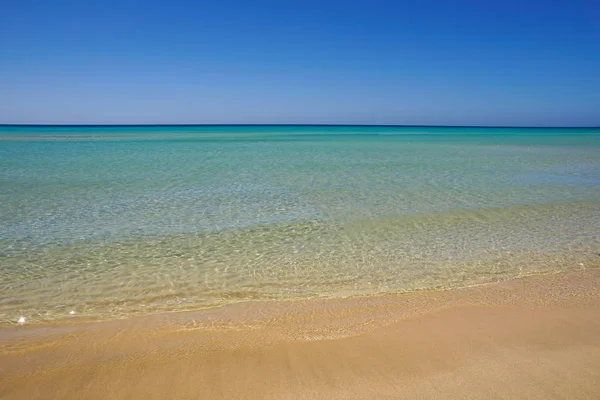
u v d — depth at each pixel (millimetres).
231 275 8070
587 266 8445
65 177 19969
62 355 4980
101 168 23422
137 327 5836
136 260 8844
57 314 6379
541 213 13039
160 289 7402
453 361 4727
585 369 4547
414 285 7531
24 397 4102
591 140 61156
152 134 81938
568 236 10570
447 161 28531
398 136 79062
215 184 18156
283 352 4973
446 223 11852
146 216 12508
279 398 4078
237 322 5977
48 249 9469
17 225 11406
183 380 4391
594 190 17062
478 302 6605
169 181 18953
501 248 9641
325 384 4305
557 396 4070
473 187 17734
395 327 5672
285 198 15234
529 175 21500
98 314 6371
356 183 18656
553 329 5539
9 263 8578
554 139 65188
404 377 4414
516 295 6898
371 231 11070
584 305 6398
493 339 5258
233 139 60969
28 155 31344
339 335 5453
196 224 11648
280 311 6398
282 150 38594
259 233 10844
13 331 5746
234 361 4773
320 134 90062
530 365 4625
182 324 5926
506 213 13031
